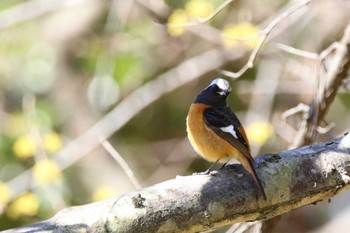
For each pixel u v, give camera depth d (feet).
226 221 23.35
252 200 23.36
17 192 39.70
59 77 50.03
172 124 51.44
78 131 49.39
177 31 40.04
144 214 22.16
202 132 27.68
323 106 33.01
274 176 23.77
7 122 45.93
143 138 51.42
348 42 32.42
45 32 50.49
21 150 38.32
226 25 43.91
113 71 47.37
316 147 24.88
